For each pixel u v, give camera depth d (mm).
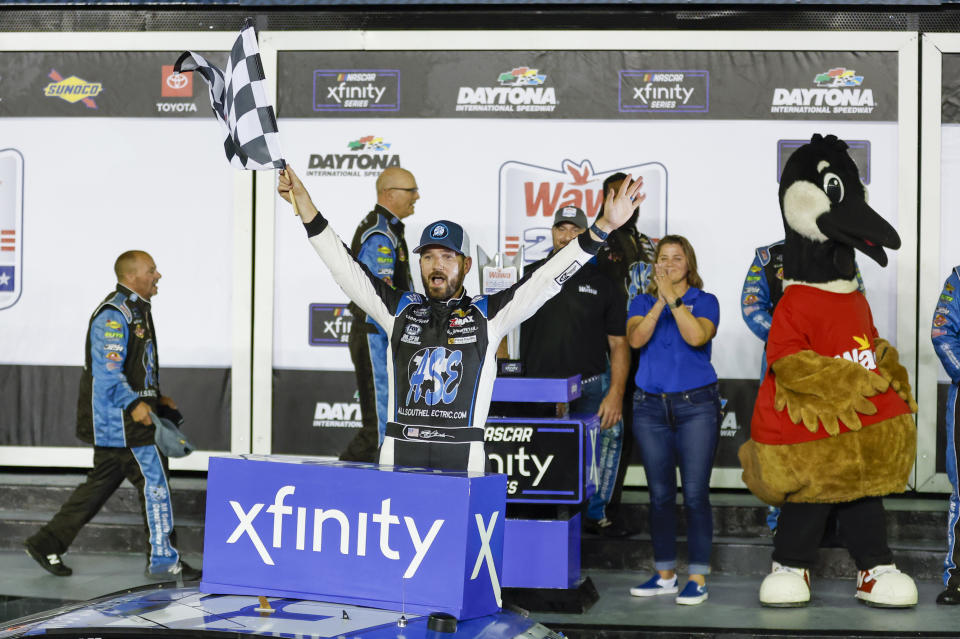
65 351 9289
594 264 7895
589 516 8055
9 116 9305
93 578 7516
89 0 9203
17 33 9281
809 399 6543
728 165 8906
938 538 7977
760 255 8375
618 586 7395
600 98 8984
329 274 9086
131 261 7684
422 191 9086
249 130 4715
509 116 9031
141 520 8492
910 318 8719
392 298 5367
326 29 9125
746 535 8117
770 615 6586
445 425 5090
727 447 8867
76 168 9273
